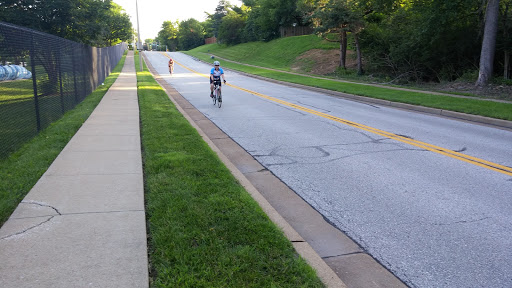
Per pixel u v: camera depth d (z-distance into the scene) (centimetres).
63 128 917
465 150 801
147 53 8444
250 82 2688
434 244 408
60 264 322
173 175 557
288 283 307
